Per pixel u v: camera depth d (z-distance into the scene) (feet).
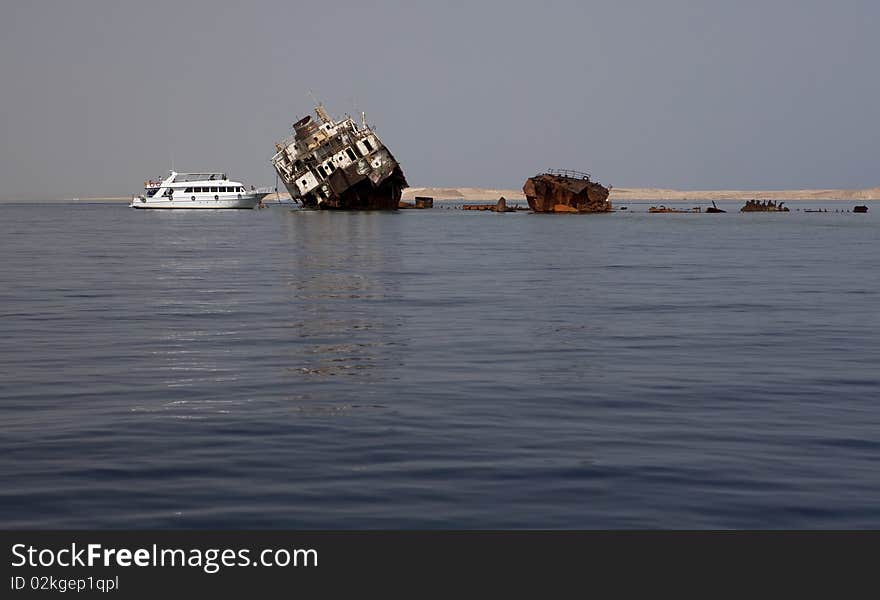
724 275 295.89
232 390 121.90
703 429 102.42
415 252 402.52
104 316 194.90
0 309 207.31
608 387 123.95
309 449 93.91
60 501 79.51
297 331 172.24
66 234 605.73
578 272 304.50
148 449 94.02
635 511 77.51
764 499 80.02
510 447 94.84
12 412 110.01
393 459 90.58
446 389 122.31
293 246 449.48
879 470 87.45
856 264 345.31
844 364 141.08
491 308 207.00
